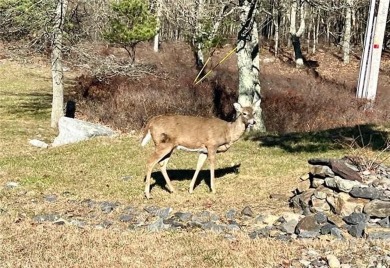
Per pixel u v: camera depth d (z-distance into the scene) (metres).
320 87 24.58
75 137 15.90
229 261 6.59
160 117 10.30
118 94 20.27
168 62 30.28
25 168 12.30
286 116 18.19
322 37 54.78
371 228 7.96
